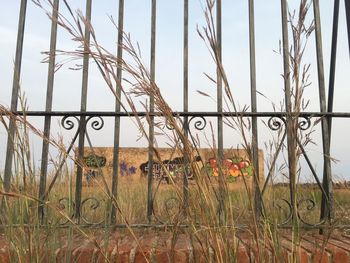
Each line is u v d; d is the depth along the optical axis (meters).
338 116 2.18
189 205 1.17
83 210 2.42
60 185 1.72
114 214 2.05
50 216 1.53
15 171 1.28
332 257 1.63
